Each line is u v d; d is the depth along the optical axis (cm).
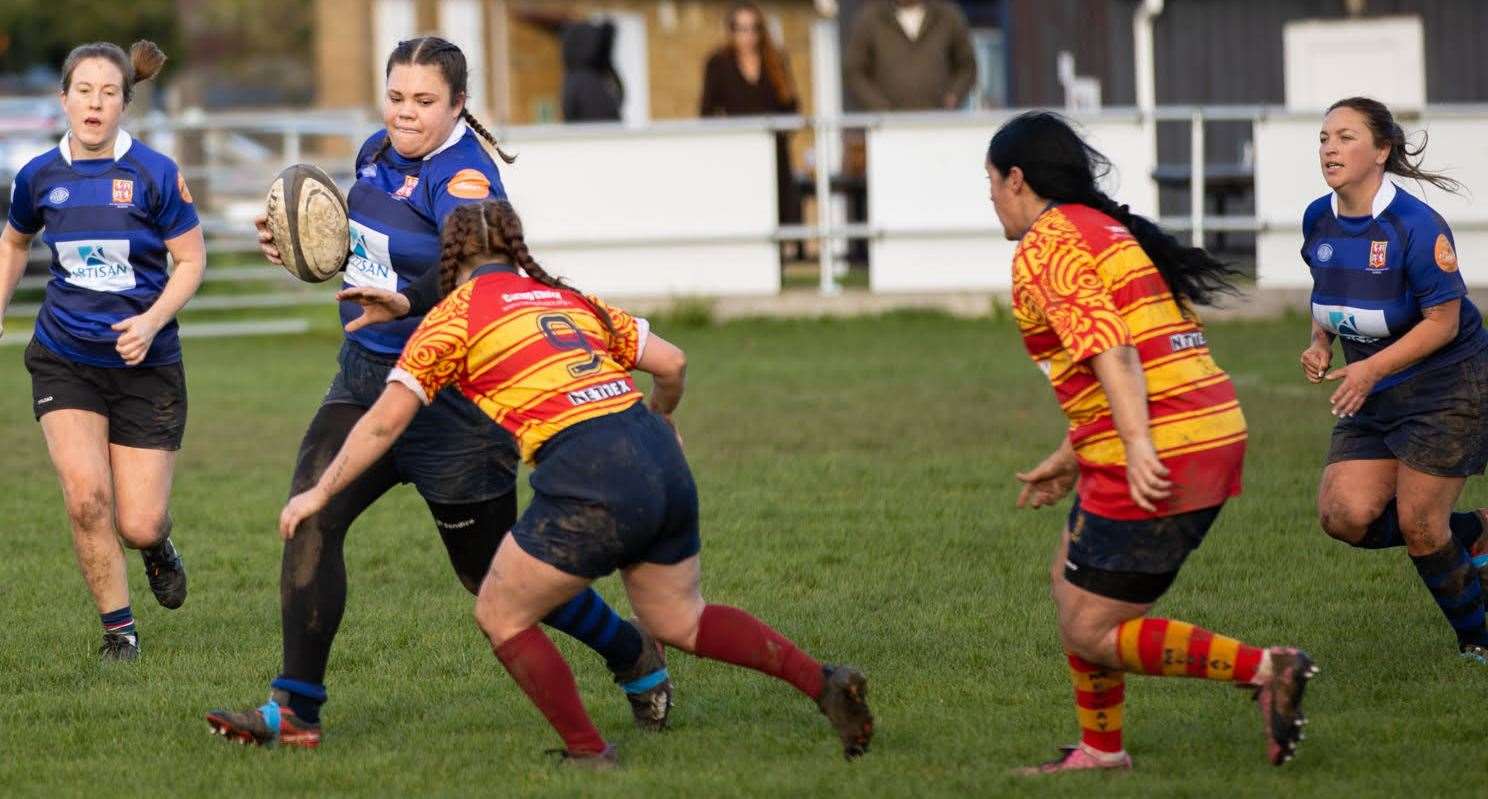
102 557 2172
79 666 2147
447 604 2433
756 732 1834
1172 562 1600
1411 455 2000
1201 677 1609
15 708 1962
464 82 1862
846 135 6269
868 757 1723
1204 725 1817
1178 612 2284
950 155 5444
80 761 1756
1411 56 6988
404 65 1827
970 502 3058
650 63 10850
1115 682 1658
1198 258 1622
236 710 1928
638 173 5453
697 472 3375
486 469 1850
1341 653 2089
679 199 5469
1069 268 1574
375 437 1656
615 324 1745
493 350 1662
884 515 2962
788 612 2342
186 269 2172
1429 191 5228
